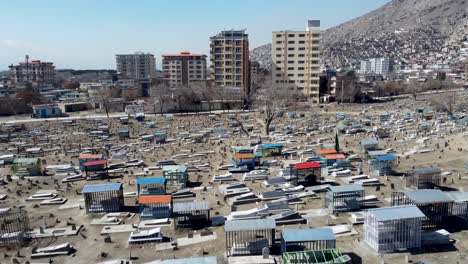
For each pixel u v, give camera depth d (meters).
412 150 79.94
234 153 79.19
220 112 163.62
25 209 53.06
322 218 46.44
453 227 42.34
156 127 129.00
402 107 165.75
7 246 41.41
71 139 109.25
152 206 48.44
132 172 70.19
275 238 40.94
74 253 40.09
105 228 45.78
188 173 69.44
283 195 54.03
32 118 150.75
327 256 33.66
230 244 39.25
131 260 38.12
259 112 157.75
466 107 148.25
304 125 124.25
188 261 33.12
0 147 97.62
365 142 79.50
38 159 71.56
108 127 126.00
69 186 62.72
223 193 56.88
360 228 43.28
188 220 46.06
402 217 37.47
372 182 58.88
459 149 78.25
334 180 61.44
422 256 36.50
